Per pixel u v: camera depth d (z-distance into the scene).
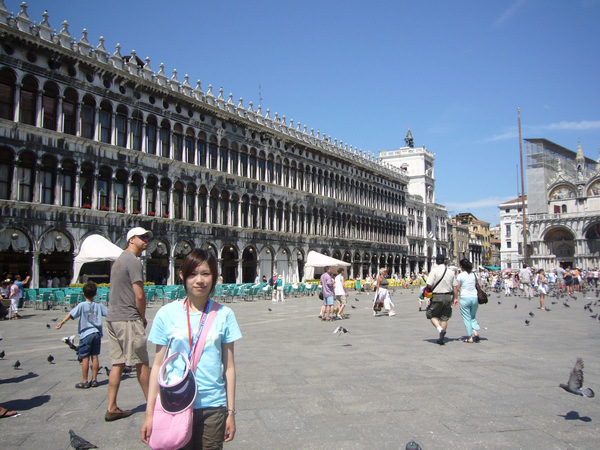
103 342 15.43
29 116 32.56
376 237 76.81
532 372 9.90
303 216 59.97
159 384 4.10
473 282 14.08
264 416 7.19
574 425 6.69
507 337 15.05
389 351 12.63
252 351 12.93
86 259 29.44
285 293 42.78
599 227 93.06
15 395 8.72
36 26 33.28
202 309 4.62
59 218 33.53
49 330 18.84
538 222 97.38
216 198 47.12
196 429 4.23
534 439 6.18
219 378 4.42
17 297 23.92
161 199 41.28
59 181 33.75
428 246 95.38
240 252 49.34
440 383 9.02
